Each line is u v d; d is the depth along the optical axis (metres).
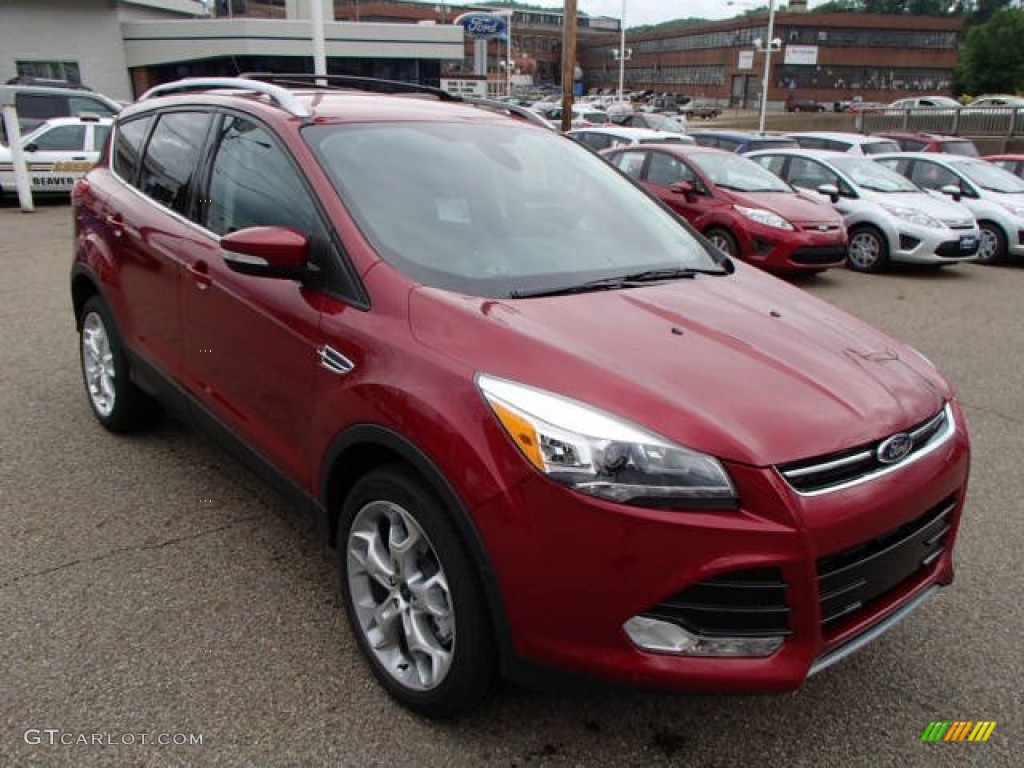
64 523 3.61
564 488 2.06
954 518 2.63
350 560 2.69
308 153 3.01
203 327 3.39
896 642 3.02
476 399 2.22
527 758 2.40
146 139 4.14
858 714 2.65
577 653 2.12
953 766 2.44
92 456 4.28
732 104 99.75
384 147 3.19
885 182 11.74
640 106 70.38
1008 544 3.73
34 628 2.90
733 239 10.00
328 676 2.71
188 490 3.94
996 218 12.16
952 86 91.62
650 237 3.46
